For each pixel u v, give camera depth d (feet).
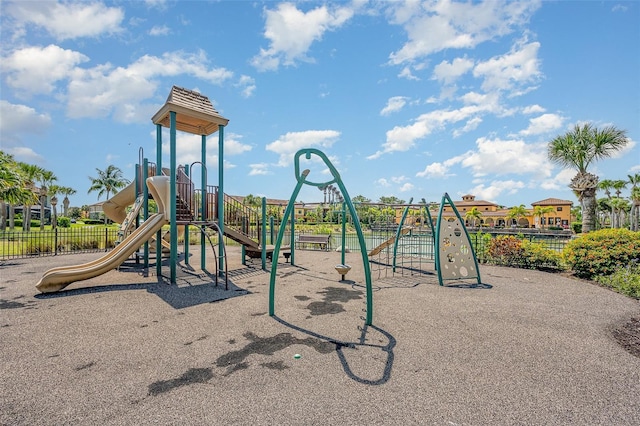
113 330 14.07
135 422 7.70
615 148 45.78
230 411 8.14
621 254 24.50
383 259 39.14
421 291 21.93
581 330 14.19
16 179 76.33
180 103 25.54
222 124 28.22
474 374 10.14
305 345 12.44
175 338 13.15
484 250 34.04
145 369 10.42
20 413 8.03
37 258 38.24
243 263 33.91
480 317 16.06
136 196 31.73
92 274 22.04
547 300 19.43
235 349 12.04
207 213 27.78
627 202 147.54
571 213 211.00
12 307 17.66
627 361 11.10
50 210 192.44
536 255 30.73
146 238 23.99
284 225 16.63
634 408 8.36
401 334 13.66
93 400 8.63
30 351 11.82
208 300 19.26
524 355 11.57
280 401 8.60
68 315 16.24
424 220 43.62
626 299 19.65
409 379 9.80
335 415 7.98
